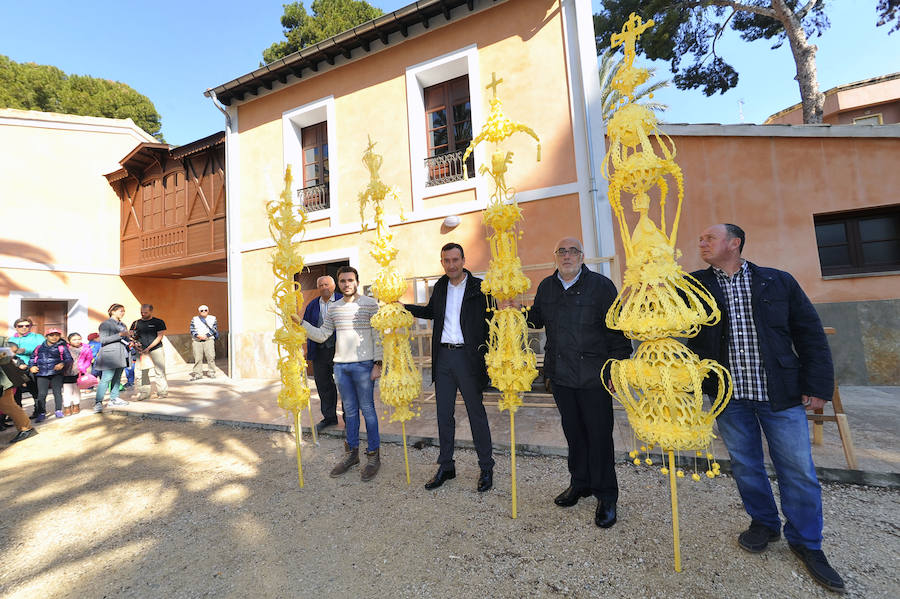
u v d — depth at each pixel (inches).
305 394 117.8
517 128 94.2
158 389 246.7
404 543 83.8
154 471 134.0
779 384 70.1
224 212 348.5
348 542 85.4
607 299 87.7
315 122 309.9
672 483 69.8
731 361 75.7
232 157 324.8
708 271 81.2
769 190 197.6
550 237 216.4
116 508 108.1
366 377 120.1
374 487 111.7
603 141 208.4
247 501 107.5
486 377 108.4
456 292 112.4
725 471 106.7
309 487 114.0
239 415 191.8
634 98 71.0
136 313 433.1
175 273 426.0
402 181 259.6
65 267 384.5
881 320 184.5
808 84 346.9
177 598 71.2
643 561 73.5
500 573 72.7
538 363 184.4
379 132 269.3
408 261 253.1
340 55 280.5
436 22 248.2
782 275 72.9
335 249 282.2
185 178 376.2
